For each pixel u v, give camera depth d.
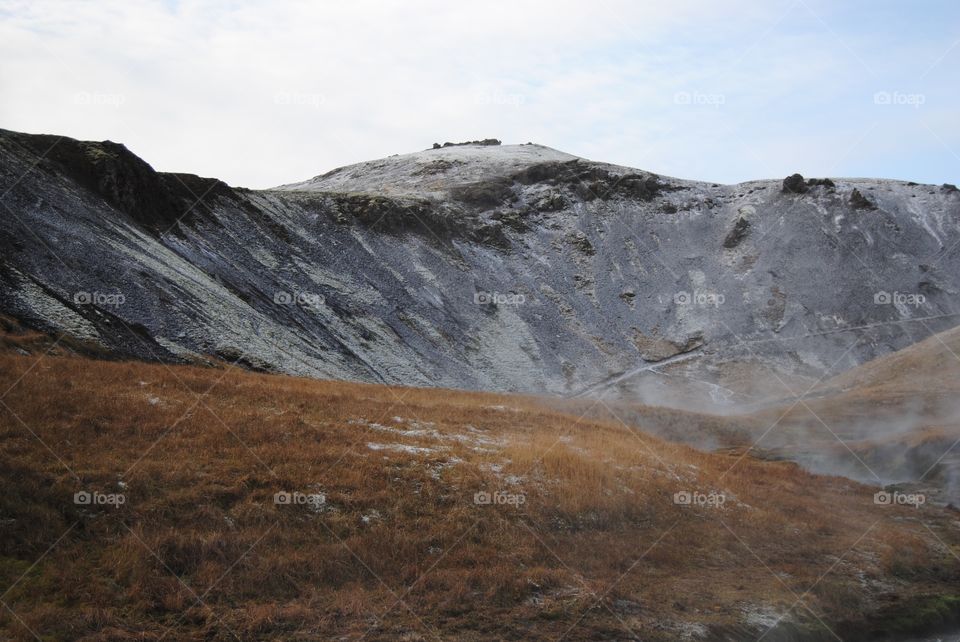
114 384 27.36
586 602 19.05
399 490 22.80
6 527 17.33
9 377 25.23
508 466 25.95
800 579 22.47
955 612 21.73
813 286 128.88
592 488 25.23
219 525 19.31
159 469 21.00
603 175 159.12
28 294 39.31
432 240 112.69
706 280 132.25
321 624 16.47
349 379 58.12
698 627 18.56
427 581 18.83
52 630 14.88
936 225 151.38
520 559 20.84
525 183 155.00
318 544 19.50
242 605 16.86
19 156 55.81
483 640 16.72
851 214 147.38
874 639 19.89
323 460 23.73
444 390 54.00
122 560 17.19
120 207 62.84
